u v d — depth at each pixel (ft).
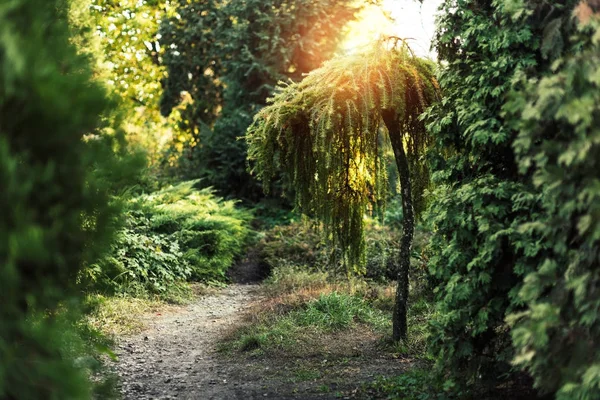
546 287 12.80
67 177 9.43
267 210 53.52
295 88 22.03
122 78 65.00
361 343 22.77
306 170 22.62
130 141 10.74
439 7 17.22
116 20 63.72
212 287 37.78
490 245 14.46
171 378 19.54
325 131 20.53
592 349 11.09
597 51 10.81
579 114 10.04
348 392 17.40
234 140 53.78
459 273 15.85
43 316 9.29
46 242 8.43
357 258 24.35
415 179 22.88
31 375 8.06
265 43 55.57
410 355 20.95
